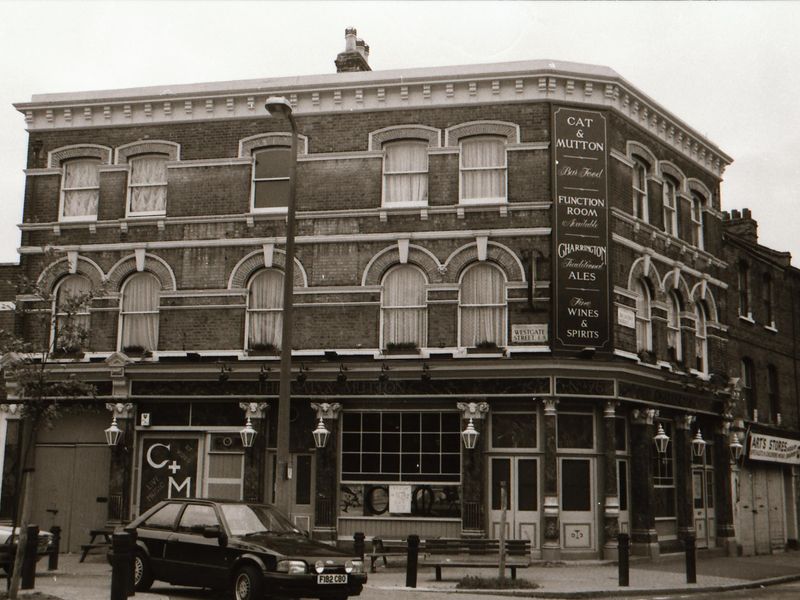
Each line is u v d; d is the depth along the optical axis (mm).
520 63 22266
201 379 22375
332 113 23047
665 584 16812
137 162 24047
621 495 21938
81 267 23656
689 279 25734
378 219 22375
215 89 23453
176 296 23078
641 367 21703
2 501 23062
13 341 14195
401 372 21344
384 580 16719
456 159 22312
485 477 21047
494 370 20938
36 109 24312
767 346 30219
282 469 15805
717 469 26250
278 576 12125
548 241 21688
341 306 22266
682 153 25938
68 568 18547
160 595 13359
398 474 21578
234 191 23266
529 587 15422
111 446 22422
